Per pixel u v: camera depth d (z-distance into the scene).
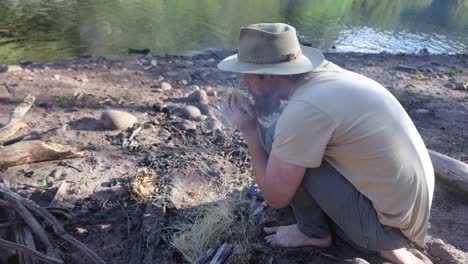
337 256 2.47
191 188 3.04
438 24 16.59
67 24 9.50
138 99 4.70
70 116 4.13
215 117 4.28
